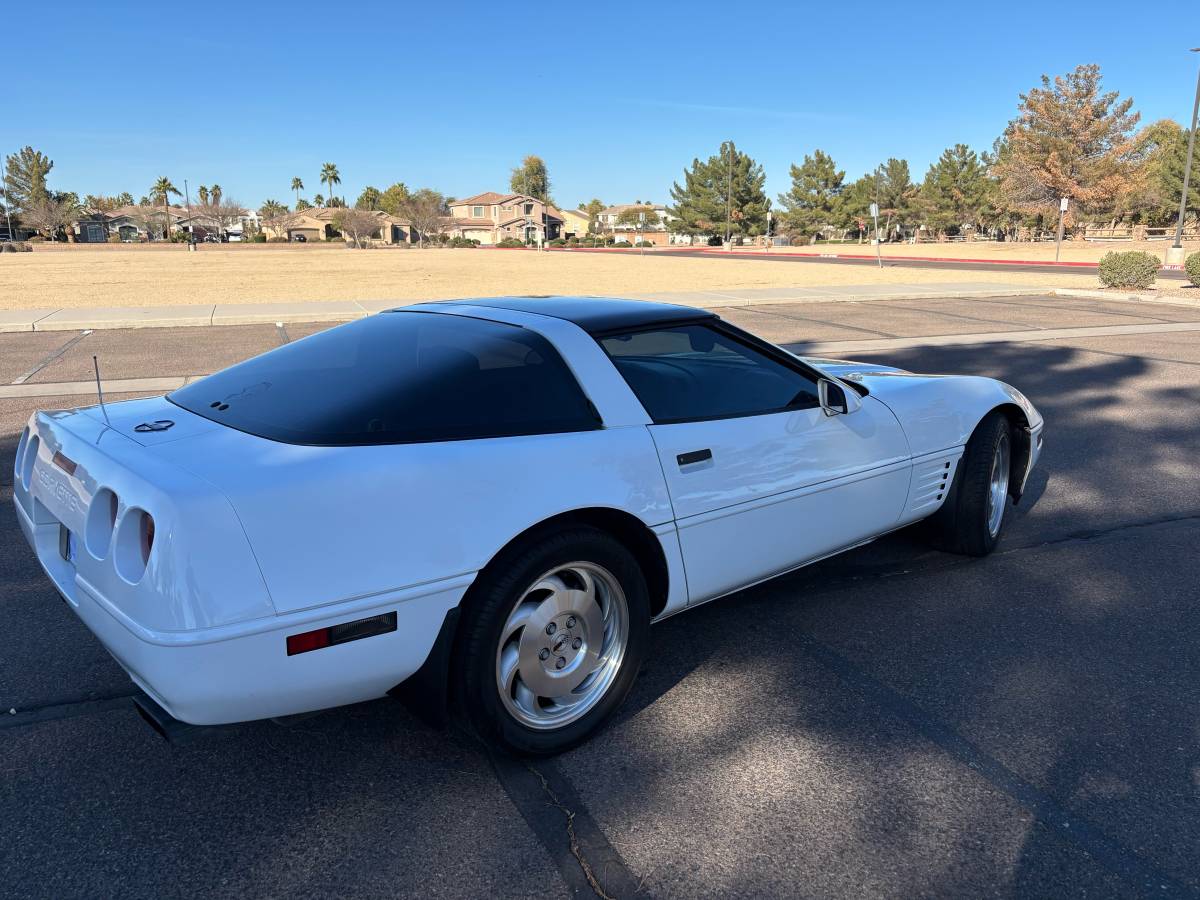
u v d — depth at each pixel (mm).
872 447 3709
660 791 2623
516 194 135250
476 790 2631
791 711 3059
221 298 20688
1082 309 17938
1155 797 2590
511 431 2658
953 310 17797
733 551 3203
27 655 3471
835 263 43969
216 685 2156
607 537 2738
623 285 25328
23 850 2361
